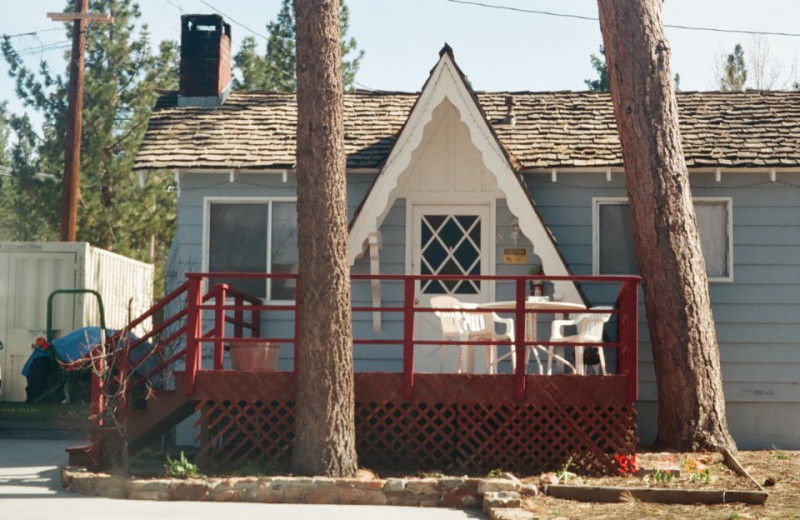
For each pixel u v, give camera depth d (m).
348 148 16.12
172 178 32.97
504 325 15.55
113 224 31.30
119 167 31.92
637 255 13.92
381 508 10.52
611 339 15.29
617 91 13.97
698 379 13.41
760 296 15.47
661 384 13.60
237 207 15.91
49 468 12.87
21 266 17.42
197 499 10.88
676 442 13.43
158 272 32.47
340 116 11.69
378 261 14.86
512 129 16.62
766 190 15.55
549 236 14.41
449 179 15.73
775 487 11.40
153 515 9.72
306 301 11.50
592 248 15.63
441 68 14.42
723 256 15.57
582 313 13.32
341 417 11.43
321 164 11.50
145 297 21.00
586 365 15.07
